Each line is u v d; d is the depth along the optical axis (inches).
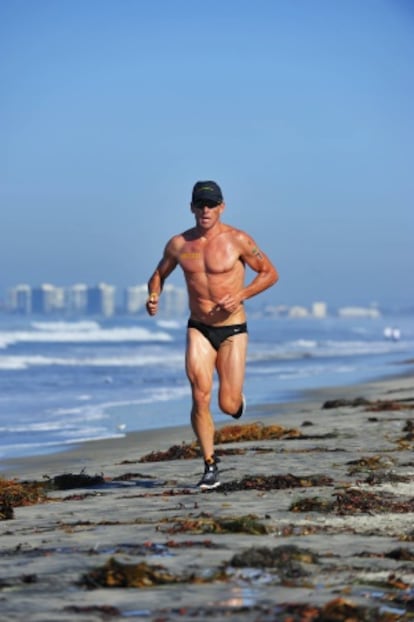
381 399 2386.8
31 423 1979.6
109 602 425.4
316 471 997.2
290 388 2925.7
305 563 506.6
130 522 673.6
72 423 1982.0
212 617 396.2
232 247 856.9
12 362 4195.4
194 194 856.3
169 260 878.4
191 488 879.7
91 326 7381.9
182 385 3107.8
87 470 1178.0
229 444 1359.5
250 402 2402.8
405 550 532.1
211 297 855.1
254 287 858.1
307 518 663.1
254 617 394.9
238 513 695.7
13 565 512.1
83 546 567.2
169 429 1855.3
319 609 404.2
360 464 1037.8
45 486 948.6
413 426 1498.5
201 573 476.1
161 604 419.5
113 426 1920.5
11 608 418.6
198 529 611.8
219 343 862.5
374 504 707.4
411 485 844.6
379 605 423.5
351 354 5644.7
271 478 861.8
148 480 984.3
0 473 1246.9
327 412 1972.2
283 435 1435.8
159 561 510.6
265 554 502.9
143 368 4033.0
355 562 515.2
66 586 457.1
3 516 729.0
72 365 4156.0
